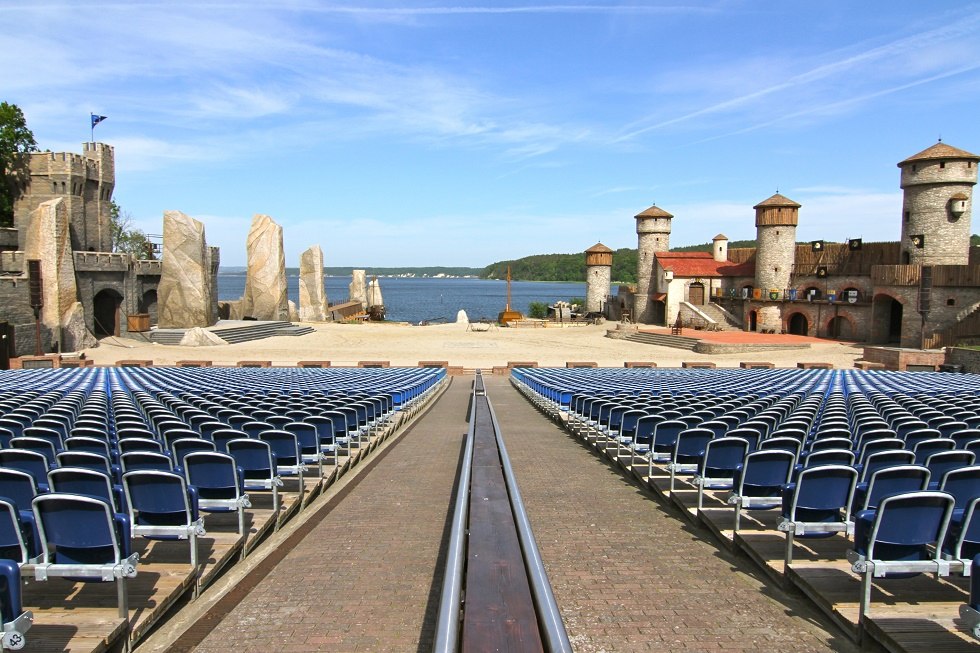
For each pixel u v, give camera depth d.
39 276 30.58
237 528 6.97
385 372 25.17
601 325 61.62
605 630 4.79
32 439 7.08
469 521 5.27
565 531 7.23
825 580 5.42
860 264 48.22
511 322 63.75
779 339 43.69
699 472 7.58
